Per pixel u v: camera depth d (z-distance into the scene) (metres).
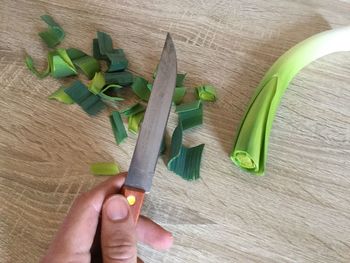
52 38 0.32
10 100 0.30
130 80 0.29
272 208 0.25
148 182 0.22
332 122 0.28
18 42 0.32
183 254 0.24
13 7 0.34
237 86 0.30
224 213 0.25
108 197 0.22
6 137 0.28
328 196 0.26
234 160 0.27
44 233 0.25
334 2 0.32
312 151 0.27
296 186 0.26
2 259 0.25
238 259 0.24
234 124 0.28
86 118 0.29
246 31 0.32
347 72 0.30
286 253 0.24
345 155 0.27
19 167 0.27
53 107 0.29
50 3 0.34
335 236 0.24
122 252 0.20
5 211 0.26
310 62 0.30
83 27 0.33
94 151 0.28
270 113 0.26
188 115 0.28
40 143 0.28
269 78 0.28
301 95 0.29
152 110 0.23
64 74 0.30
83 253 0.22
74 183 0.27
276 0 0.33
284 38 0.31
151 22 0.32
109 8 0.33
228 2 0.33
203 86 0.29
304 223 0.25
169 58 0.24
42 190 0.27
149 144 0.23
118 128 0.28
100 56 0.31
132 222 0.21
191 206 0.26
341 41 0.29
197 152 0.27
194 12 0.33
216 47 0.31
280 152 0.27
